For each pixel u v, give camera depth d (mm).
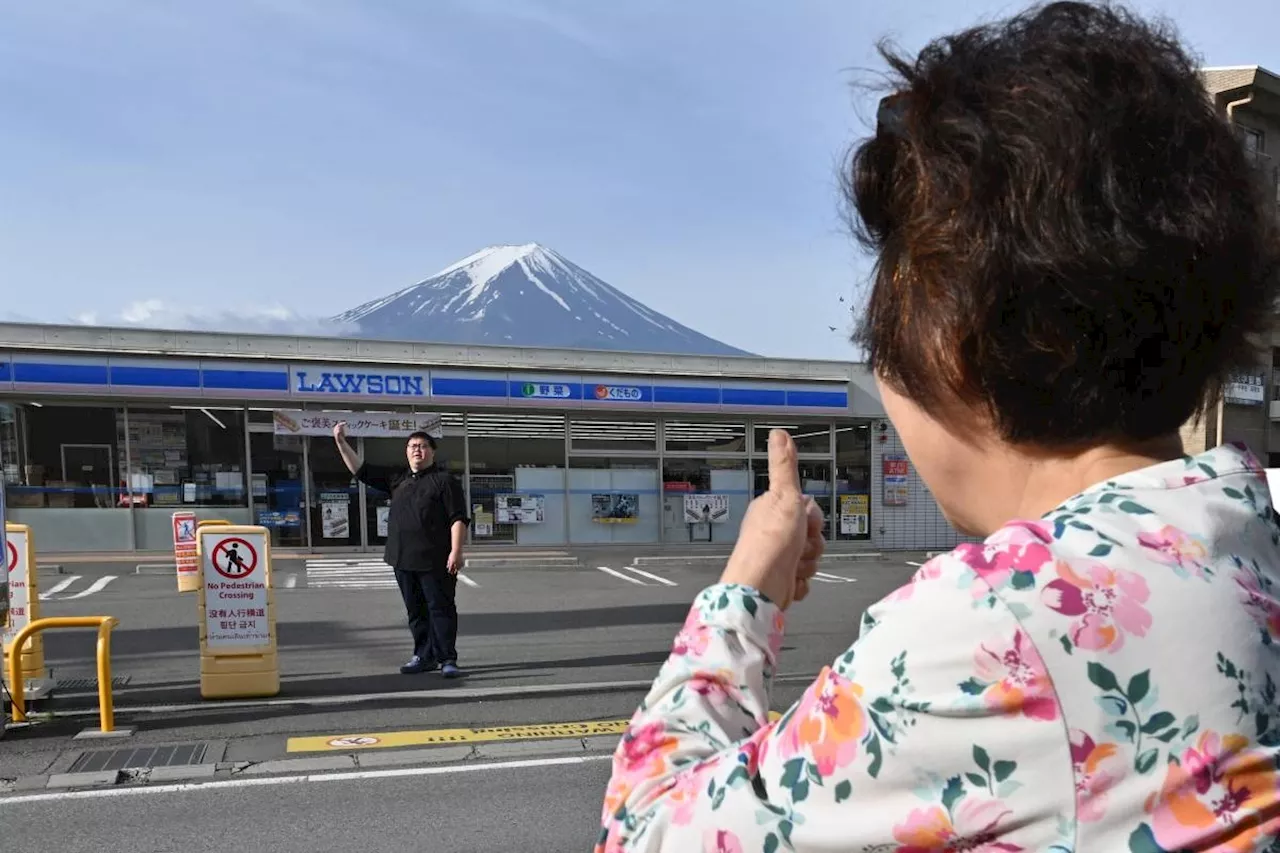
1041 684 538
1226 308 660
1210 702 540
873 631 610
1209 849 521
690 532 18828
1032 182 623
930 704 555
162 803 4434
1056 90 644
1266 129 18469
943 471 744
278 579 13688
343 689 6762
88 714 6004
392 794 4574
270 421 16594
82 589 12375
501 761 5090
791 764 604
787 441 899
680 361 18734
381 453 17219
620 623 9938
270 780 4766
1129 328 623
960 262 650
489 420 17812
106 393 15523
